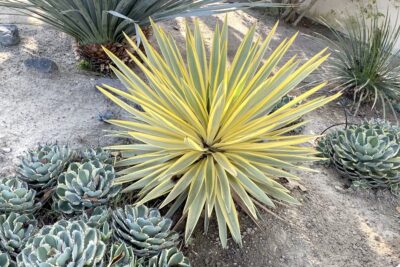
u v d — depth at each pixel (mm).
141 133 1587
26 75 2352
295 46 3508
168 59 1839
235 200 1850
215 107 1479
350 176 2121
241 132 1660
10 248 1384
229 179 1631
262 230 1805
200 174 1614
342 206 2012
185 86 1603
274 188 1665
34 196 1557
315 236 1838
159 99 1760
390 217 2004
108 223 1536
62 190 1570
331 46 3576
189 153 1646
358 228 1913
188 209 1543
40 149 1729
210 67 1790
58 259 1219
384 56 2762
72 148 1942
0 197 1488
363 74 2762
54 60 2543
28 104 2168
